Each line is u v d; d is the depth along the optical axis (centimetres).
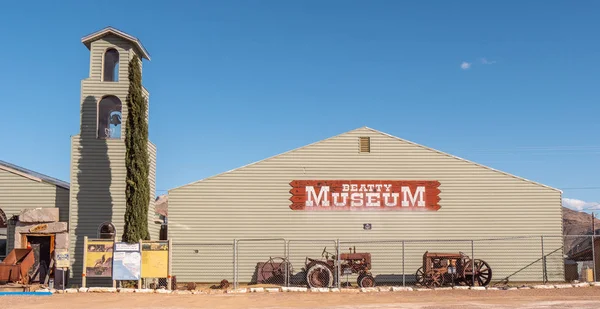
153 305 2053
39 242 2728
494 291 2450
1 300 2155
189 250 2853
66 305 2039
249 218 2881
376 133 2969
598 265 3136
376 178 2938
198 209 2875
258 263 2811
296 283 2834
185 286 2698
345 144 2953
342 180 2927
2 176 2764
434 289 2483
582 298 2230
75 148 2684
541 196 2964
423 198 2938
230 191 2894
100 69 2731
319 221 2897
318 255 2872
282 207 2897
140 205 2550
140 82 2647
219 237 2864
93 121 2700
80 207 2658
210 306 2041
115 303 2094
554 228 2942
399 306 2025
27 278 2522
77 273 2630
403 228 2916
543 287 2523
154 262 2425
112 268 2386
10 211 2744
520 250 2919
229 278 2841
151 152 2864
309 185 2912
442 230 2923
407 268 2889
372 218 2914
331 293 2395
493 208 2948
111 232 2650
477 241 2922
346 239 2892
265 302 2148
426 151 2970
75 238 2644
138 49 2814
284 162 2925
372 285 2652
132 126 2597
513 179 2972
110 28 2722
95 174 2675
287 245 2866
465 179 2962
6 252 2719
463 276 2661
